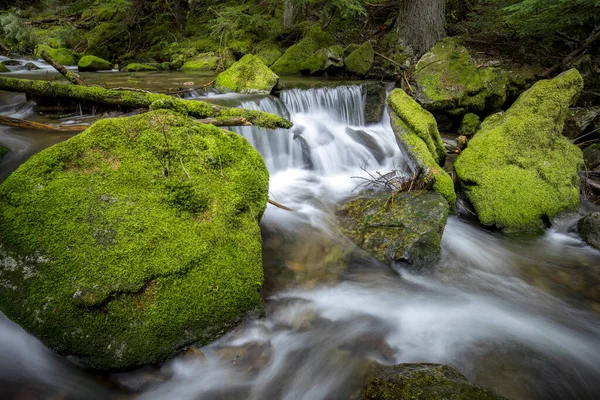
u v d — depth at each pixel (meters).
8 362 2.67
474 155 5.82
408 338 3.28
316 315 3.47
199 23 15.54
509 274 4.36
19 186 2.96
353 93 8.83
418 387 2.38
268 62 11.58
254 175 3.70
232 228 3.27
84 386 2.56
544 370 2.97
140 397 2.55
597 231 4.76
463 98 8.45
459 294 3.96
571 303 3.88
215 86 7.99
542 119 5.81
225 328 2.88
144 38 15.37
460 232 5.11
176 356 2.68
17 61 12.11
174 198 3.18
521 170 5.56
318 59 10.44
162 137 3.42
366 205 5.23
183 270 2.83
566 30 9.57
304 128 7.50
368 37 12.09
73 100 5.94
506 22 10.34
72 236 2.78
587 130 7.43
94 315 2.56
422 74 9.06
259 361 2.88
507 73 8.90
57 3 20.25
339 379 2.81
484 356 3.09
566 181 5.54
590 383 2.90
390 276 4.14
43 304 2.58
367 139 7.96
